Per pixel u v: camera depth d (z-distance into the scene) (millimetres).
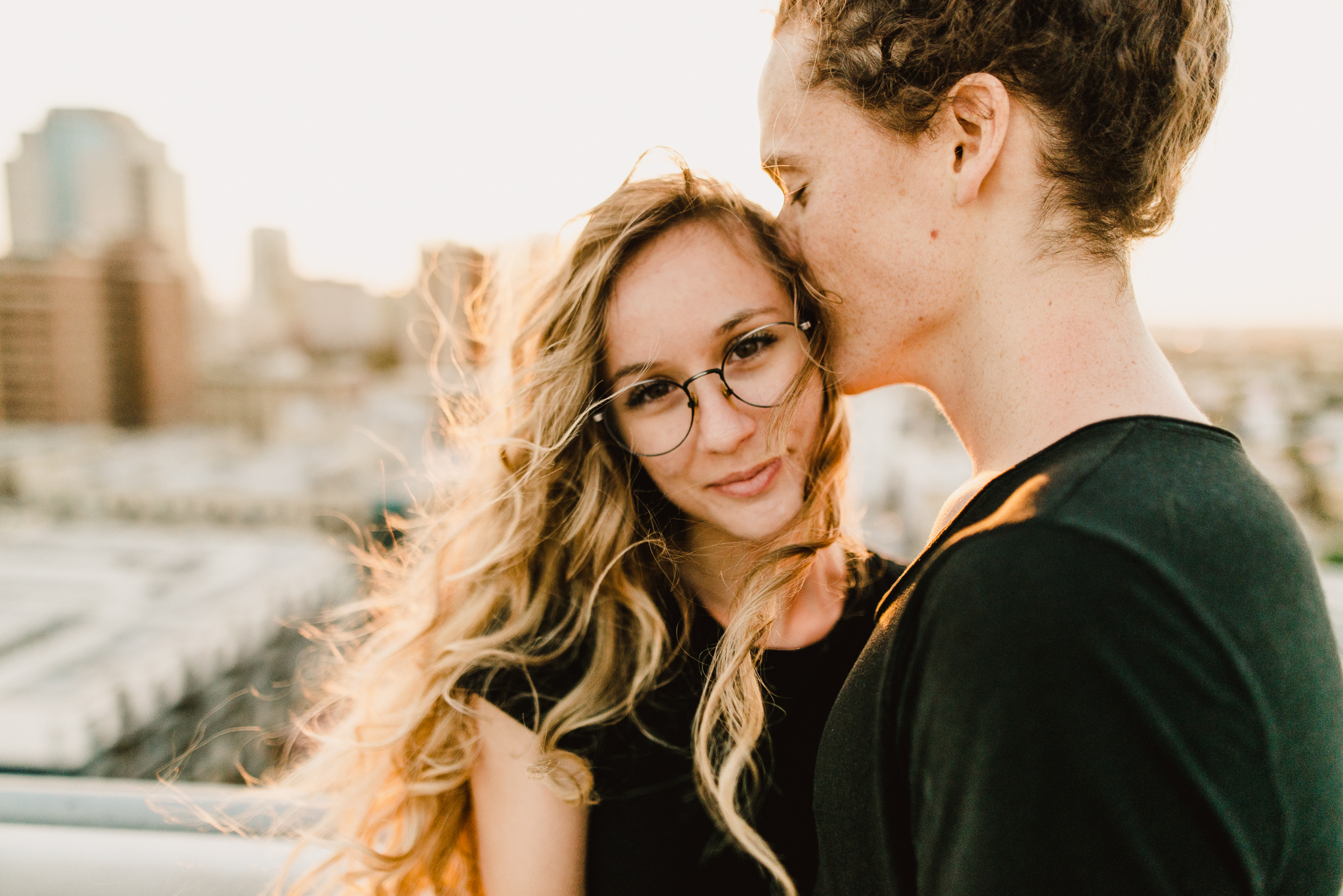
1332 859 454
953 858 380
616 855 804
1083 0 500
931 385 648
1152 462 431
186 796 1063
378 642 975
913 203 576
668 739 818
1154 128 508
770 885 810
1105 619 357
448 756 821
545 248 881
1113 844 346
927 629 417
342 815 896
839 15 580
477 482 950
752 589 761
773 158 652
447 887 892
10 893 1001
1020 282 538
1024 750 354
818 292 651
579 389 772
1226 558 404
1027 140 526
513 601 856
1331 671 461
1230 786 371
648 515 875
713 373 711
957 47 527
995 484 471
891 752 448
